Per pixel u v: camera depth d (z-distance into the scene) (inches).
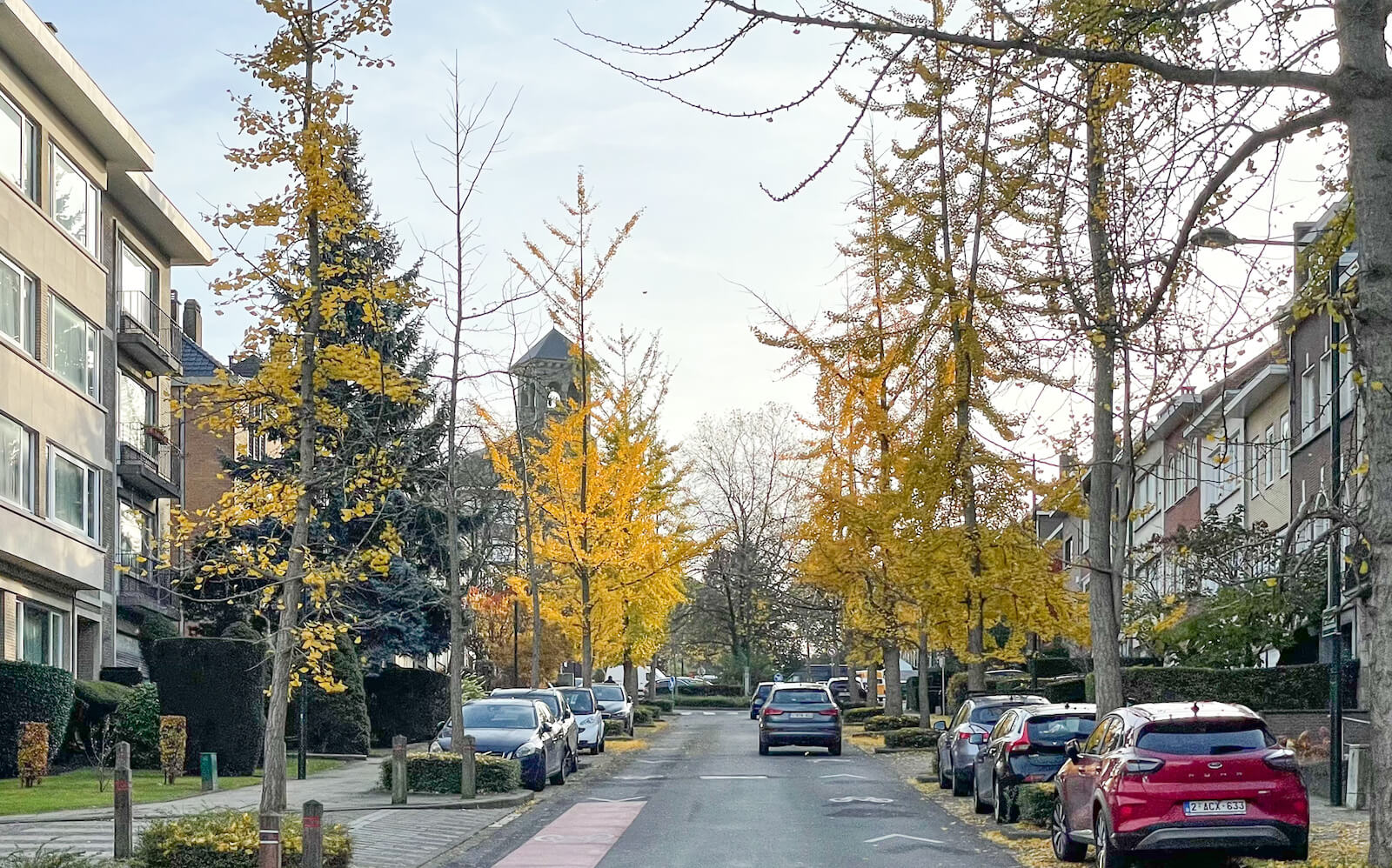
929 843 701.9
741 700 3260.3
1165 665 1334.9
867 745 1596.9
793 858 646.5
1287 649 1317.7
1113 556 789.2
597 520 1563.7
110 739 1199.6
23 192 1264.8
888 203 929.5
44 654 1344.7
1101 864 561.6
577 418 1560.0
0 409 1195.9
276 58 674.8
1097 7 414.0
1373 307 414.9
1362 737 948.6
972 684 1138.7
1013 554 1065.5
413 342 1348.4
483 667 2229.3
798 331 1128.8
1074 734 780.6
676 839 719.7
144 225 1653.5
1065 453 796.6
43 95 1322.6
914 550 1100.5
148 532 1595.7
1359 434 778.8
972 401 981.8
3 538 1189.1
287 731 1418.6
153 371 1651.1
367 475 699.4
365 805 900.6
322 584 675.4
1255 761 543.2
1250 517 1533.0
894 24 390.3
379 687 1690.5
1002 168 633.6
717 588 3287.4
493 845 712.4
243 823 571.8
